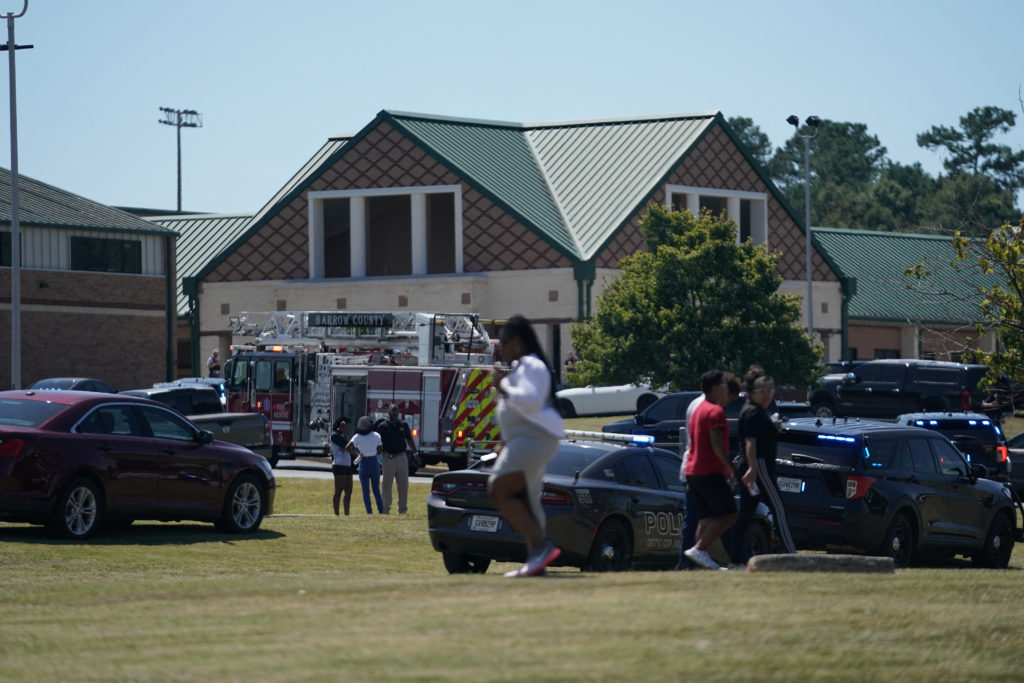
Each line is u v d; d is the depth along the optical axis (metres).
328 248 159.38
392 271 157.50
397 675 16.39
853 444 41.56
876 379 115.62
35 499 40.06
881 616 21.25
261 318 98.19
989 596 25.12
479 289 138.38
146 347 142.88
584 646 17.94
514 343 23.72
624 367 111.56
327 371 87.06
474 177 140.38
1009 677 18.11
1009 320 62.41
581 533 35.66
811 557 27.86
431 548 44.56
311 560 40.44
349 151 146.00
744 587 23.70
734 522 30.97
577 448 37.97
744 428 31.97
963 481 44.62
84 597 26.72
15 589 29.23
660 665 16.89
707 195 144.50
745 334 110.25
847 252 175.25
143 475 42.81
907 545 42.56
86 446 41.34
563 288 135.38
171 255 145.00
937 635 20.27
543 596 22.30
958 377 111.38
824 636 19.22
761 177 149.00
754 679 16.50
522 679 16.14
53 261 135.38
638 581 24.38
